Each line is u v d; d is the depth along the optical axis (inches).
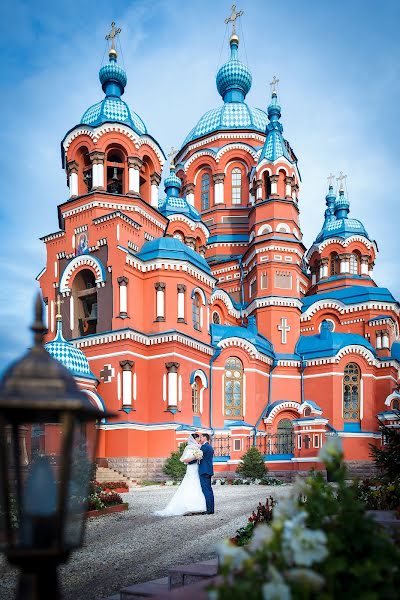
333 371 1489.9
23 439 152.3
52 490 139.9
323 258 1870.1
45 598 132.3
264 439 1401.3
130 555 425.4
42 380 134.4
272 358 1520.7
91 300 1358.3
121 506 679.1
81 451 150.2
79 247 1321.4
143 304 1272.1
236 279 1764.3
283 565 148.3
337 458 184.2
